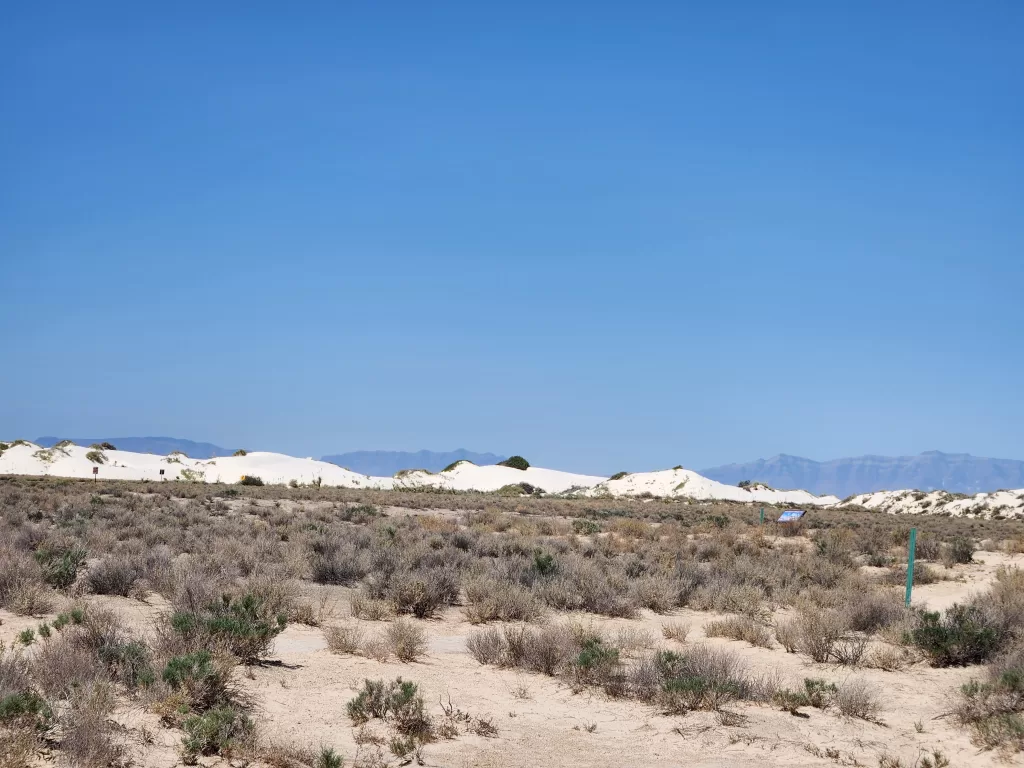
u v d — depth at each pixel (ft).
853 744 32.81
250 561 69.72
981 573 95.14
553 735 33.30
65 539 75.87
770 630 56.65
